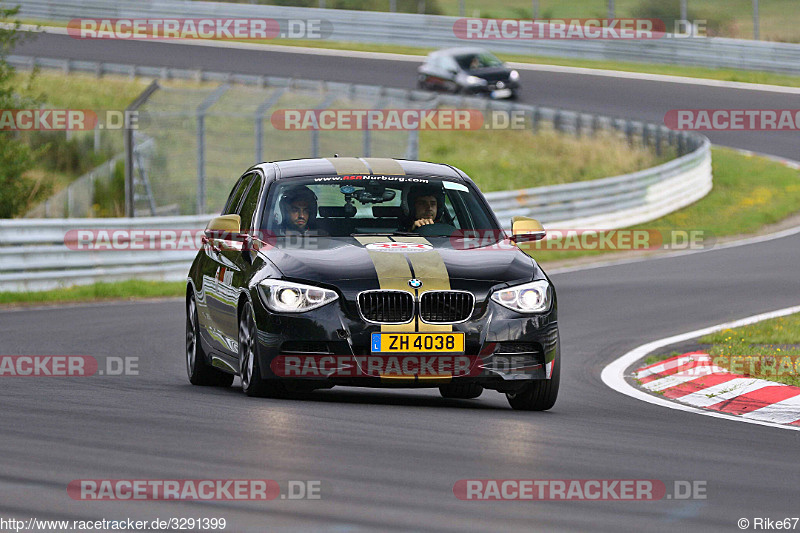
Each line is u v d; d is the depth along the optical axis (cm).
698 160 10931
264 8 17900
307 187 3203
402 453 2208
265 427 2456
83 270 6544
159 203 10594
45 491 1822
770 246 8494
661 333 4806
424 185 3250
